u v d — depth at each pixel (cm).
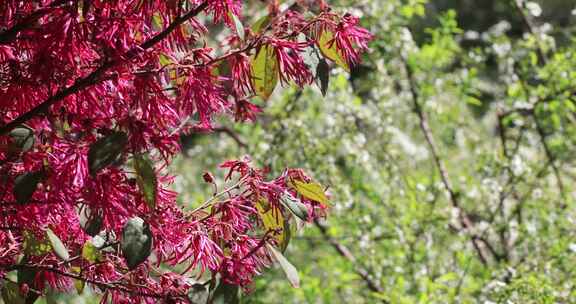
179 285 214
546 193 513
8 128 192
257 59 202
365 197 514
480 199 521
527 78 519
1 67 199
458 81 547
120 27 185
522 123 520
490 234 502
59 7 187
